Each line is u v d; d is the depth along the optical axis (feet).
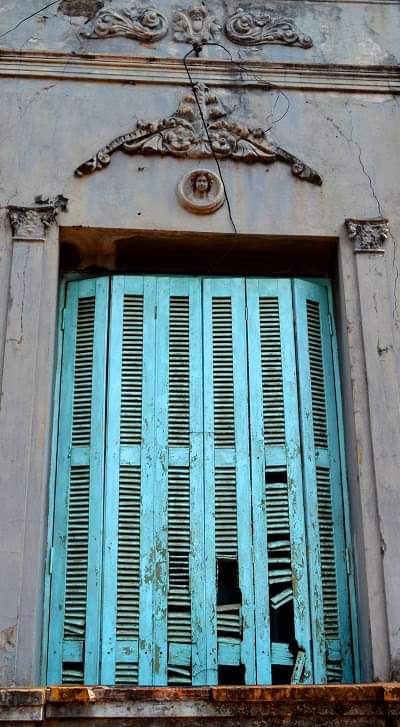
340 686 13.69
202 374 17.16
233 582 15.90
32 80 18.48
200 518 16.15
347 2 19.70
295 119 18.56
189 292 17.78
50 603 15.61
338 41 19.40
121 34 18.97
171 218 17.51
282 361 17.30
